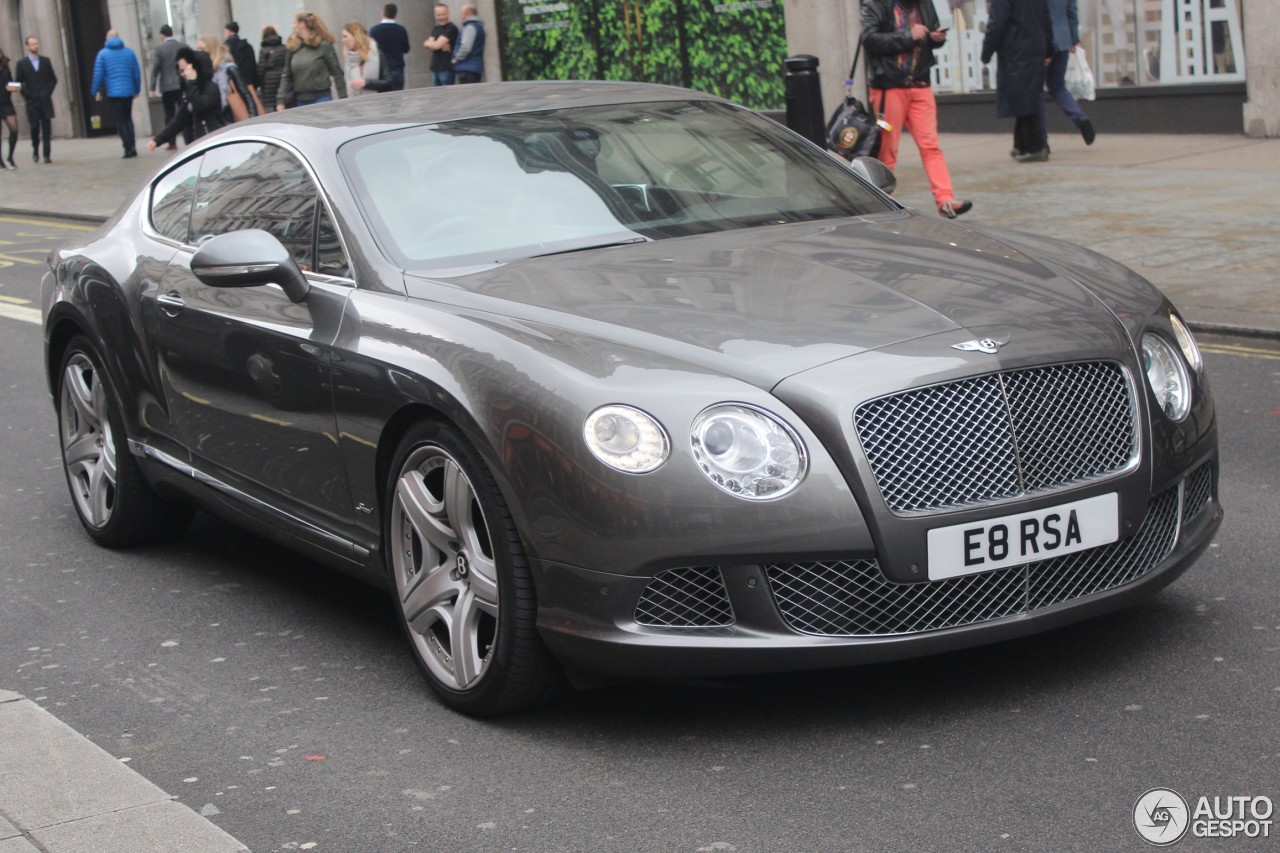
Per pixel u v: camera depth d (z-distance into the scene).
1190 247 10.34
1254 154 14.00
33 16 33.66
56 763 3.88
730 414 3.63
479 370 3.91
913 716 3.92
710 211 4.92
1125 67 16.20
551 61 21.98
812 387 3.66
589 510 3.65
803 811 3.46
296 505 4.82
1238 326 8.33
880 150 12.23
